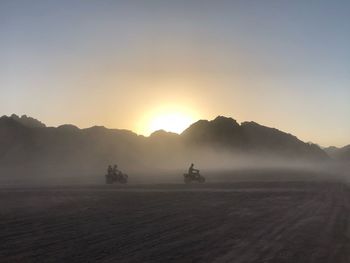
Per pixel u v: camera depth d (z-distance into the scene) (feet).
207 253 52.06
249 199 122.31
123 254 51.47
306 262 47.60
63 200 118.93
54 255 51.13
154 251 53.11
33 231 68.44
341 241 59.82
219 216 86.17
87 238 62.03
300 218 83.41
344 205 106.11
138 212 92.48
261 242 58.95
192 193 142.20
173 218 83.41
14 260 48.80
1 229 70.44
